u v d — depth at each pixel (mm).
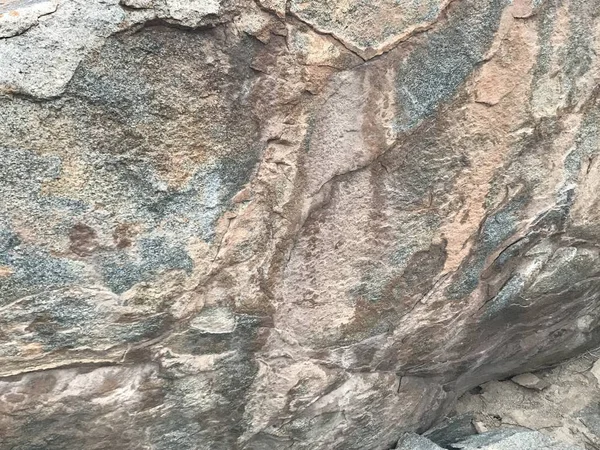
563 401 1638
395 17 852
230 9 748
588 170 1154
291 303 1028
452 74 932
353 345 1147
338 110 885
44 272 786
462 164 1022
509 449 1363
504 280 1247
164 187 810
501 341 1426
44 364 857
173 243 851
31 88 687
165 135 780
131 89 737
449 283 1167
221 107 802
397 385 1308
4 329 802
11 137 701
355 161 940
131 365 927
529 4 926
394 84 901
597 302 1501
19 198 733
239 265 928
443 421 1562
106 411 943
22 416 881
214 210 861
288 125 861
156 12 709
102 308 847
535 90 1007
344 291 1068
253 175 873
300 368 1111
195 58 758
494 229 1137
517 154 1061
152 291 868
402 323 1175
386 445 1424
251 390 1076
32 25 670
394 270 1090
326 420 1228
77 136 732
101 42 701
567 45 988
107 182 772
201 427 1076
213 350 987
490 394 1652
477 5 897
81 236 788
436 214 1058
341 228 999
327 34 821
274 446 1212
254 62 797
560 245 1260
